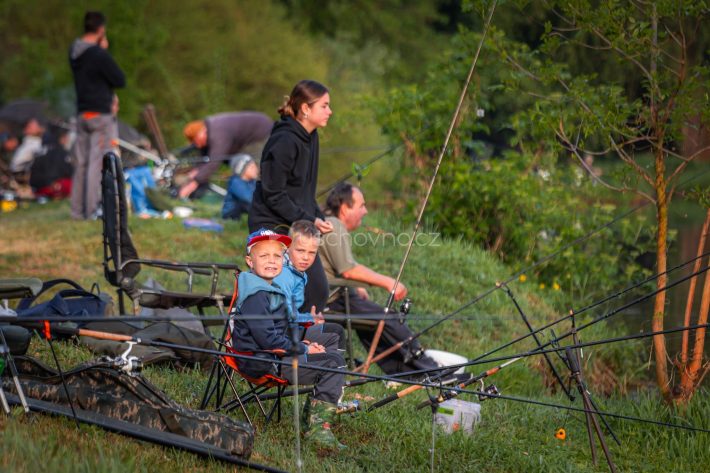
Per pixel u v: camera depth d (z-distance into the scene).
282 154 15.16
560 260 27.23
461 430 14.40
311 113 15.32
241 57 64.81
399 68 79.38
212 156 34.97
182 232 28.05
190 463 10.94
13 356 12.06
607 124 17.48
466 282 25.22
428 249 26.78
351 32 79.12
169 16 63.44
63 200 42.53
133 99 56.91
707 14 17.23
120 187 15.80
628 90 19.92
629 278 26.59
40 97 56.44
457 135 29.33
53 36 60.59
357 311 17.66
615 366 21.52
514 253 28.61
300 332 13.59
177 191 34.47
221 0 66.94
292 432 13.27
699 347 16.97
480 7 18.86
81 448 10.40
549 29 18.39
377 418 14.45
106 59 29.52
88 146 30.17
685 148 18.09
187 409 11.59
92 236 27.48
